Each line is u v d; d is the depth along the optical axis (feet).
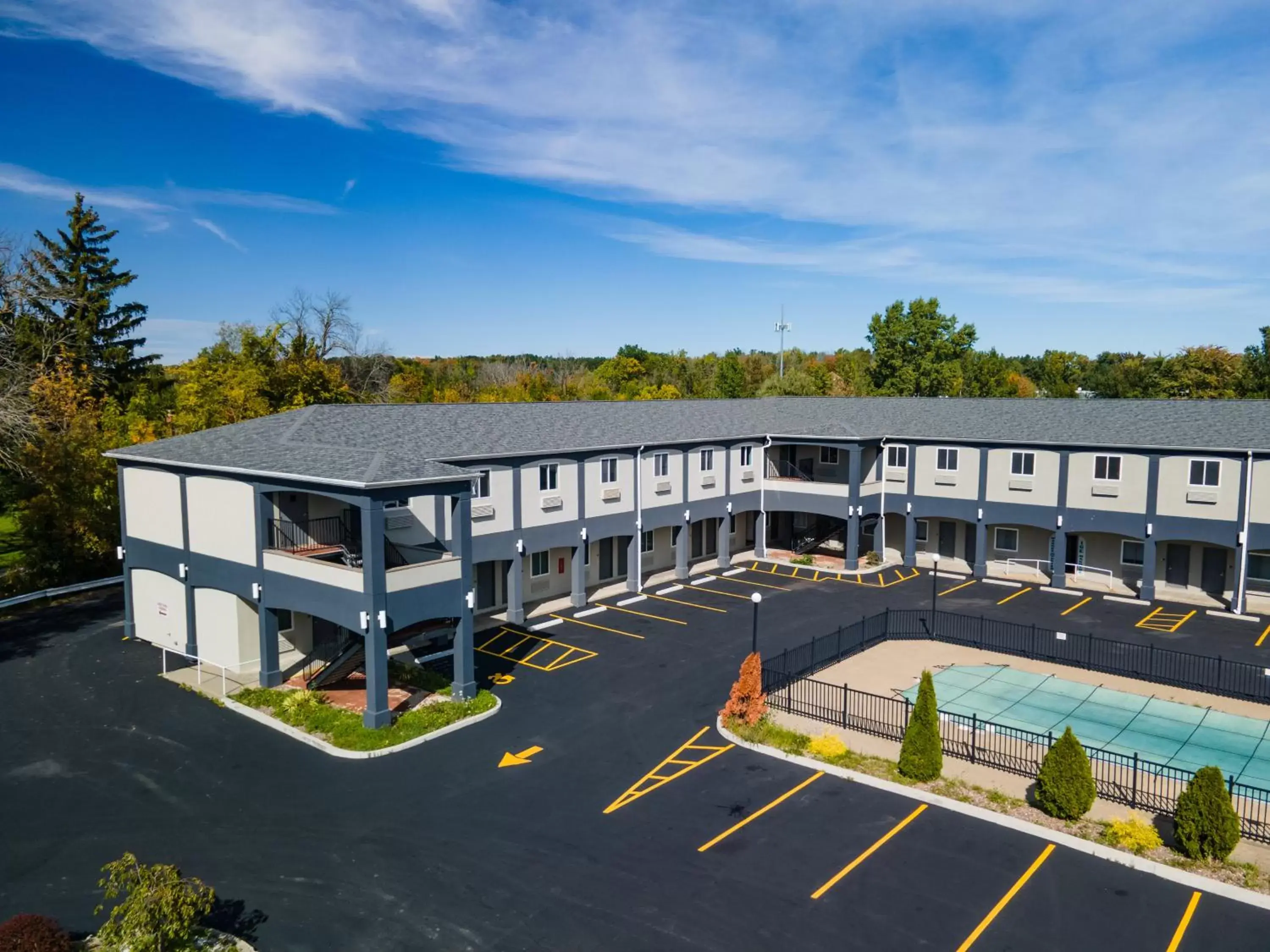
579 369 392.27
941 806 59.26
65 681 84.48
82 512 121.80
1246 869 50.70
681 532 130.52
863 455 145.79
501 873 51.11
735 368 309.22
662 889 49.52
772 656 92.79
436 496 83.61
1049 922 46.26
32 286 125.29
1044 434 127.85
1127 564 127.03
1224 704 78.13
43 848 54.08
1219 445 112.06
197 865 52.13
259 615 82.12
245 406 165.27
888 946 44.29
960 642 97.81
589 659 91.97
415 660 91.20
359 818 57.67
